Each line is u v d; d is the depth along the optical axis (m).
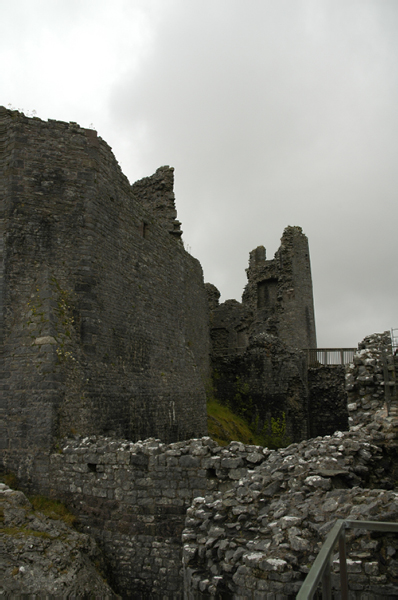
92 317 12.99
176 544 8.76
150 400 16.36
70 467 10.27
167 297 19.20
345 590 3.97
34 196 12.98
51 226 12.98
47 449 10.71
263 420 28.42
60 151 13.53
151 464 9.29
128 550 9.04
